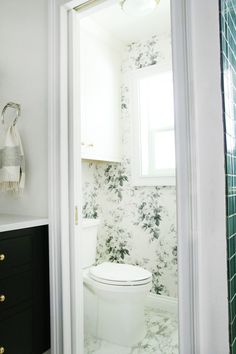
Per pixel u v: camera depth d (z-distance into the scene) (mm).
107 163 2682
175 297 2293
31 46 1623
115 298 1745
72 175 1490
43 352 1434
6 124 1751
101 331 1884
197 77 1047
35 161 1593
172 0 1104
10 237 1281
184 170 1057
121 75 2662
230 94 1116
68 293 1456
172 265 2318
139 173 2508
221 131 998
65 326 1425
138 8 1857
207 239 1018
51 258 1440
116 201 2643
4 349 1229
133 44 2605
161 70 2430
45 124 1548
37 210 1571
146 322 2123
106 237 2680
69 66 1515
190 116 1048
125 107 2621
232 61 1189
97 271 1916
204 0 1041
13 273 1289
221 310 981
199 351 1010
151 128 2594
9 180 1529
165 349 1743
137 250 2502
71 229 1479
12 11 1736
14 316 1285
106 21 2240
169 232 2346
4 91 1776
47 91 1538
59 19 1486
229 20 1152
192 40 1054
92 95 2250
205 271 1017
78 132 1546
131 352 1709
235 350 1066
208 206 1020
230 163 1068
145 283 1769
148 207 2459
